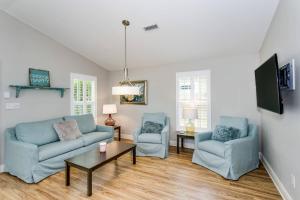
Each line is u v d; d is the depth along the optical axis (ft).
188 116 13.42
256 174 9.87
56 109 13.39
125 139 17.75
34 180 8.78
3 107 10.30
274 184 8.71
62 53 13.80
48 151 9.54
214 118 13.73
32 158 8.79
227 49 12.29
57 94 13.48
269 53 9.47
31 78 11.62
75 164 8.09
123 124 18.16
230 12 8.89
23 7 10.16
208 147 10.44
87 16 10.46
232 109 13.04
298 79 5.76
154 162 11.65
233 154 9.20
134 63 16.34
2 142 10.23
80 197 7.65
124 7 9.46
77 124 13.17
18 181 9.06
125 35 11.33
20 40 11.14
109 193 7.97
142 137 12.90
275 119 8.61
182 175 9.75
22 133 9.96
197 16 9.46
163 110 15.97
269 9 8.32
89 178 7.70
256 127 10.85
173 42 12.24
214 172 10.07
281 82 6.88
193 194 7.89
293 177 6.41
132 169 10.55
